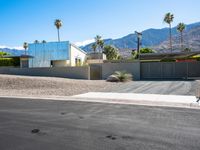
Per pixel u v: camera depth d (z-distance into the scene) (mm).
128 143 6816
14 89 21656
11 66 40500
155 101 14031
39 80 24125
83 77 31562
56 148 6504
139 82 27188
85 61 50875
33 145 6766
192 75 31719
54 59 42031
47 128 8555
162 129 8203
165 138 7223
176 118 9828
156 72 32688
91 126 8750
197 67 31625
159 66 32594
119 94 17547
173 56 38219
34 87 22250
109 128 8438
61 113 11188
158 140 7039
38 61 42469
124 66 32906
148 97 15758
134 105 13320
